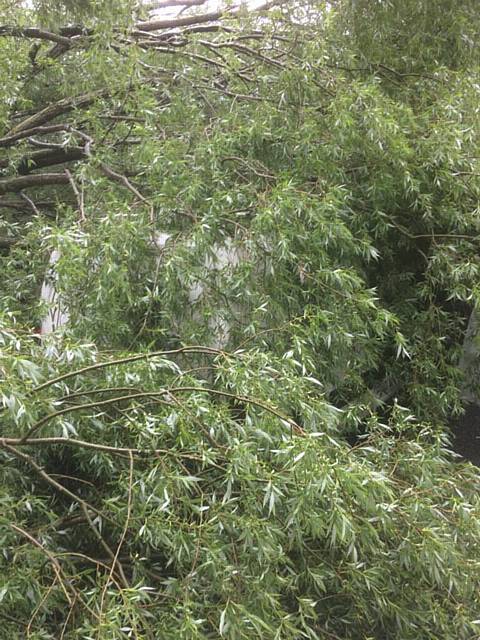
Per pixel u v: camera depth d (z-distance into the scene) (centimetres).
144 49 409
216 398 221
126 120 395
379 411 341
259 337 259
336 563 190
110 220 277
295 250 284
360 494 167
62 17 416
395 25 396
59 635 168
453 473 228
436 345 327
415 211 337
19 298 321
